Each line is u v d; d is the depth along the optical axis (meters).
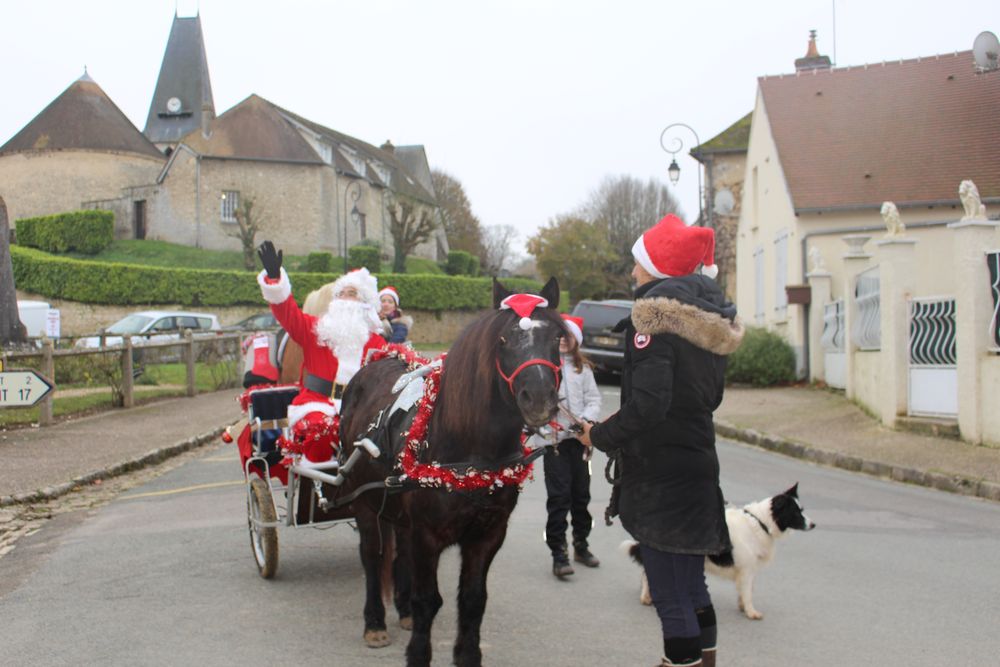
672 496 3.99
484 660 5.00
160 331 26.50
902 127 23.20
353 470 5.38
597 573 6.86
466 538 4.58
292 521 6.21
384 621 5.32
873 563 7.02
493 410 4.30
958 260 12.19
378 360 5.88
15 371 11.68
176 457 13.03
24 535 8.27
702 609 4.14
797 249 21.92
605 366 23.20
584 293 70.88
